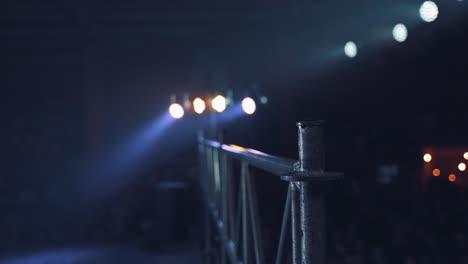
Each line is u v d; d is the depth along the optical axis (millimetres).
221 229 5293
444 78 13062
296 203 1780
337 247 8672
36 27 11367
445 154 11047
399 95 13531
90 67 13500
